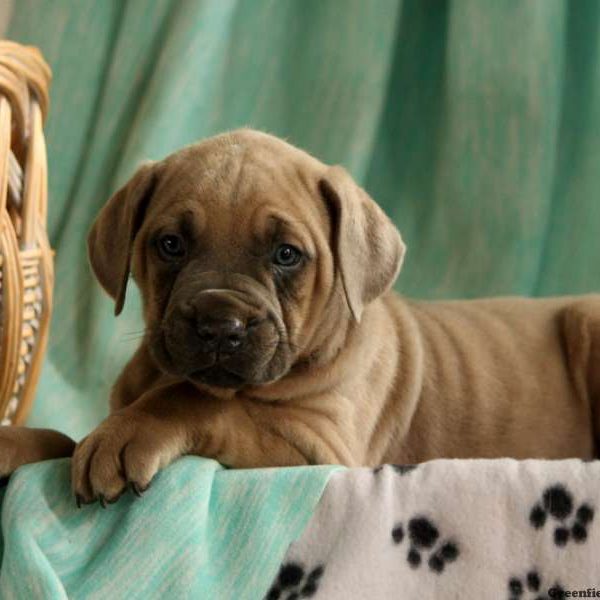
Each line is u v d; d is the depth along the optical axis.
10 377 4.16
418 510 2.95
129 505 3.07
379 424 4.25
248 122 6.12
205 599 2.90
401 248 3.98
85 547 3.02
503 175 5.79
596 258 5.79
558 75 5.78
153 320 3.70
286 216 3.64
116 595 2.88
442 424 4.48
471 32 5.80
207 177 3.69
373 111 5.96
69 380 5.80
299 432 3.63
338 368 3.88
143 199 3.88
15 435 3.38
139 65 6.09
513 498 2.92
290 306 3.66
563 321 4.87
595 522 2.88
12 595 2.82
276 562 2.91
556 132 5.82
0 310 4.12
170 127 5.88
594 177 5.78
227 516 3.01
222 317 3.28
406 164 6.13
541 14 5.71
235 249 3.57
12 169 4.27
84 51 6.15
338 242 3.79
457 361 4.59
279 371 3.53
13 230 4.14
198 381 3.42
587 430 4.75
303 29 6.12
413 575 2.92
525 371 4.68
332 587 2.86
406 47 6.15
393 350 4.33
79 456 3.13
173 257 3.65
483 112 5.81
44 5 6.17
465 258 5.88
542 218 5.77
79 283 5.96
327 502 2.96
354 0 6.00
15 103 4.15
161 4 6.07
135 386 4.06
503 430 4.56
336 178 3.89
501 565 2.91
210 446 3.43
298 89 6.10
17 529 2.94
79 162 6.17
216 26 6.00
